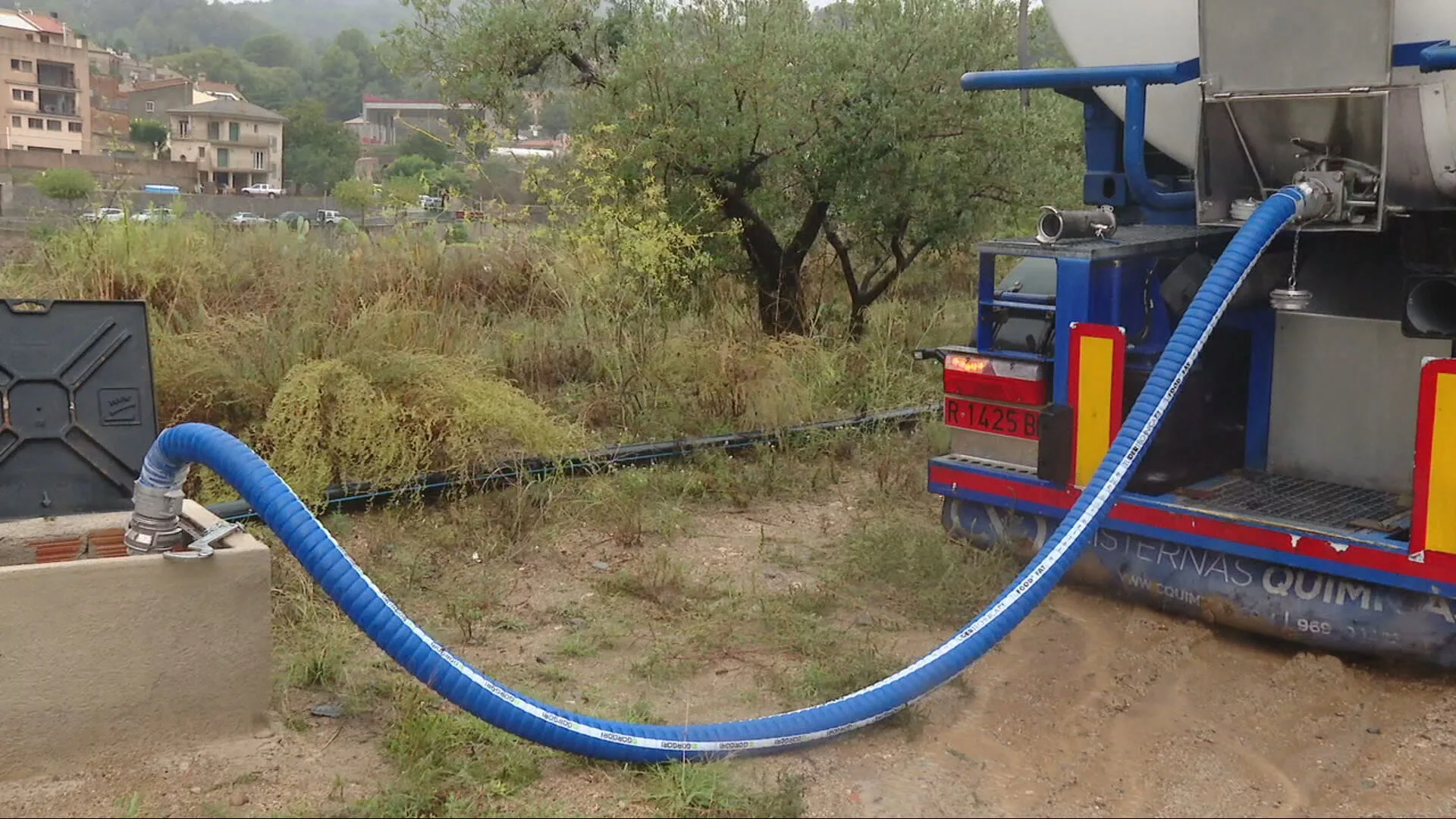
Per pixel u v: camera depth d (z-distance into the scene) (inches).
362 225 505.0
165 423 264.4
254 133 3656.5
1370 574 162.2
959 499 204.7
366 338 293.1
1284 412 201.8
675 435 308.5
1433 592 157.3
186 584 144.5
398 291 382.0
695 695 167.9
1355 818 135.9
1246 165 186.4
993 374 195.8
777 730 147.6
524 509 240.1
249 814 131.7
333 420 245.4
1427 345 186.1
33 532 169.6
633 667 175.3
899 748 151.9
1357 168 175.2
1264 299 200.4
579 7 396.2
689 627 191.6
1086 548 182.9
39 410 179.0
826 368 354.3
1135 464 163.9
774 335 387.5
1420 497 157.2
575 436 274.8
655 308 361.4
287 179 3828.7
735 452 301.4
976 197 411.5
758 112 360.2
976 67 386.0
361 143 4589.1
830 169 381.1
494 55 389.4
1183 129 206.5
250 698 149.6
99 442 182.2
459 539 228.1
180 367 272.5
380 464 241.6
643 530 242.1
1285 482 198.8
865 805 137.3
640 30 370.9
